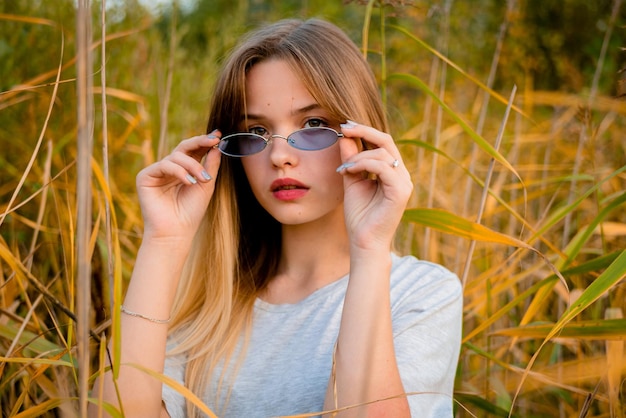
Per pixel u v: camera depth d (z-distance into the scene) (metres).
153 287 1.42
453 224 1.49
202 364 1.55
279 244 1.70
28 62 2.67
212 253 1.63
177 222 1.46
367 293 1.29
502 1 4.33
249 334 1.56
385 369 1.26
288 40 1.52
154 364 1.38
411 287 1.53
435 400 1.45
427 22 3.74
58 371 1.74
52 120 2.53
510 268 1.96
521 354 2.14
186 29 3.34
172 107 2.94
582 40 4.33
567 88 4.02
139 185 1.47
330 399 1.26
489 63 4.23
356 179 1.39
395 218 1.31
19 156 2.50
